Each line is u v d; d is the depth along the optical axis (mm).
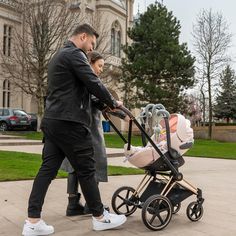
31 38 26750
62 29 25859
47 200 6012
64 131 4062
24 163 10461
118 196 4996
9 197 6184
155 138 4852
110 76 32844
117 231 4379
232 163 13523
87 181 4234
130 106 31844
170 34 32281
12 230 4363
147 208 4359
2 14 33062
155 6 33312
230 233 4414
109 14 37688
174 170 4641
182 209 5504
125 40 40406
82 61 4035
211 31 34344
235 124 45312
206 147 22750
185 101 31969
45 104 4297
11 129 26656
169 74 31141
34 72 25734
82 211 5086
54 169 4238
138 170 9938
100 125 4957
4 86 34125
